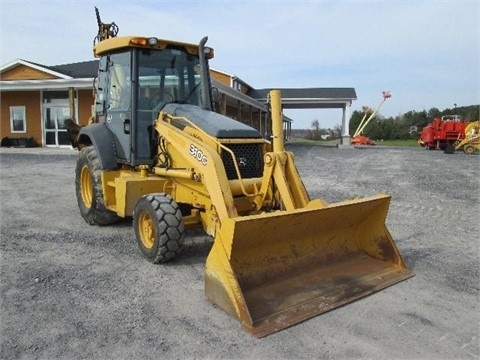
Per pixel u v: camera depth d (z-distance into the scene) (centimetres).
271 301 398
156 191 576
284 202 475
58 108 2423
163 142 579
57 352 330
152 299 425
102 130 661
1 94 2453
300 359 327
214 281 399
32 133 2455
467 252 599
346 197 998
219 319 385
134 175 616
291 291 418
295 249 454
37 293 434
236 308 374
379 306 418
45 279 470
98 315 390
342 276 462
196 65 654
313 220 440
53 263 521
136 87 598
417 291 456
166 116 588
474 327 381
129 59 604
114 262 529
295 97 3778
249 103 2898
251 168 528
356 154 2523
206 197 513
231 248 386
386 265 501
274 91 506
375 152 2752
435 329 376
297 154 2470
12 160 1698
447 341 357
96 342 345
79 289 446
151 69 612
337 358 329
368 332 369
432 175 1430
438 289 463
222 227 391
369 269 486
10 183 1117
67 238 627
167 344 344
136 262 529
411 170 1584
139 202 532
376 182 1247
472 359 331
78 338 351
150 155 609
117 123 643
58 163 1608
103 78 682
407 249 609
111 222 700
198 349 338
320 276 452
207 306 410
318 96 3788
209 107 612
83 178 718
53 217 754
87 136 711
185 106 589
